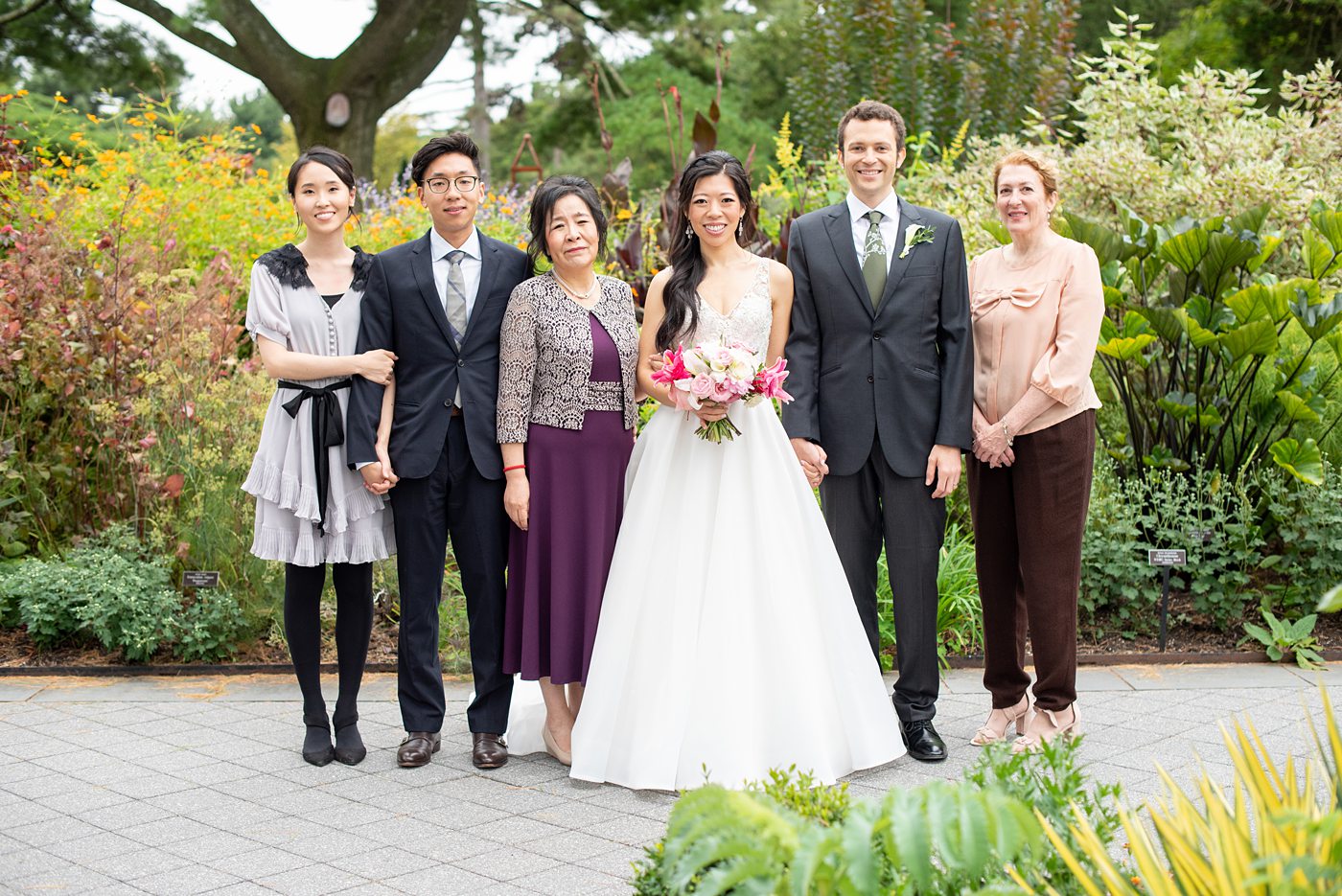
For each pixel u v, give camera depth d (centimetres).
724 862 195
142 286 607
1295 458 546
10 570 563
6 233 624
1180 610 571
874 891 156
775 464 405
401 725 452
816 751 381
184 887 308
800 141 1171
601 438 404
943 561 544
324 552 401
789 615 392
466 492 403
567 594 400
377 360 394
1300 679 497
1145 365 570
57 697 483
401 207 839
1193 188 657
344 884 310
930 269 411
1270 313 539
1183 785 373
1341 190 686
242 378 588
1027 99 1113
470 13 2075
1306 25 1545
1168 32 1691
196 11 1417
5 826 350
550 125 2159
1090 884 187
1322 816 190
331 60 1477
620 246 722
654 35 1977
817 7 1184
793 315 424
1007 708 425
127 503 584
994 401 412
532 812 363
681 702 384
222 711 467
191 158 848
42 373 592
